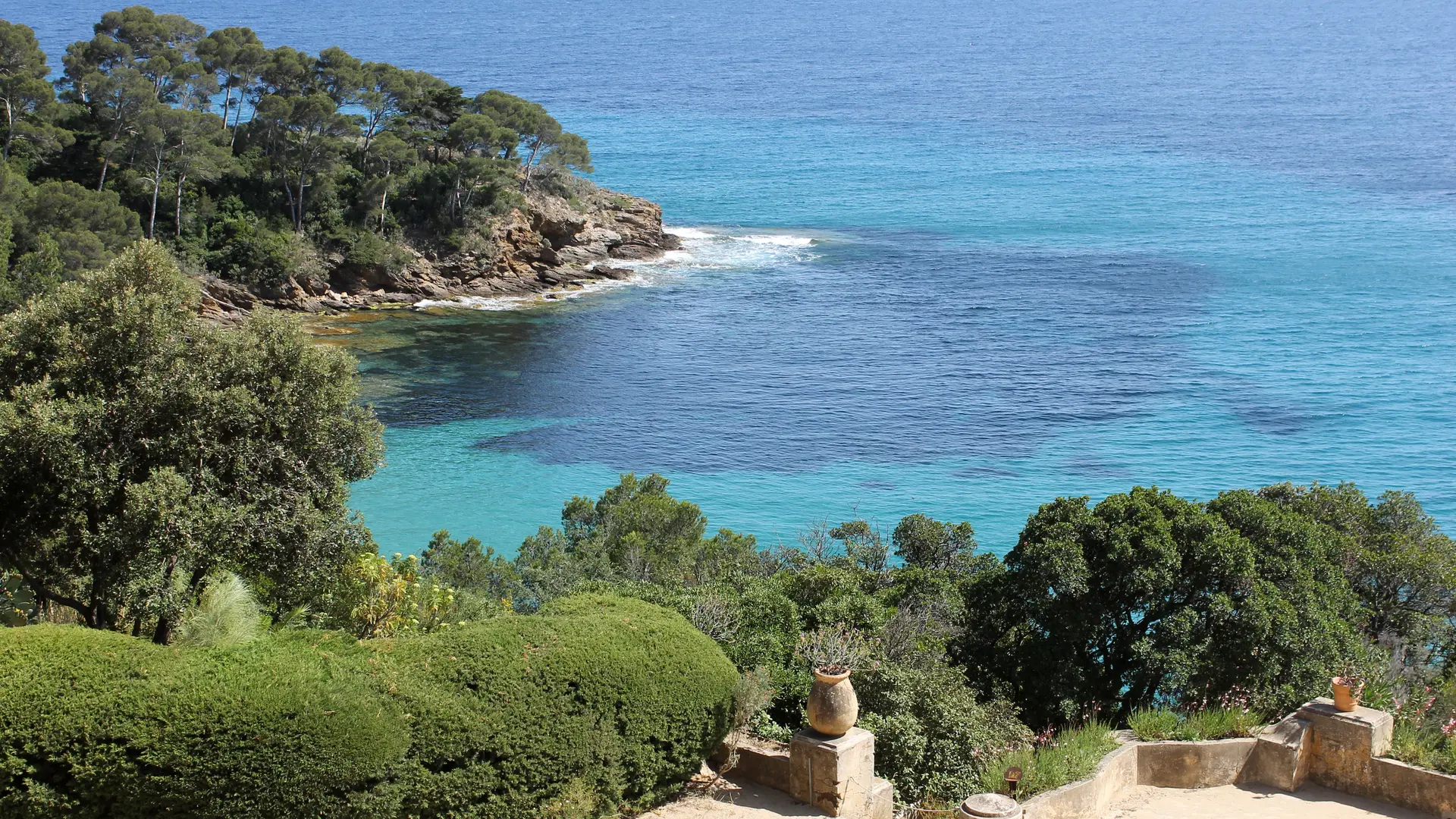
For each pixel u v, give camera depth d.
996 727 17.98
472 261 111.06
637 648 13.78
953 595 27.80
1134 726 17.72
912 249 139.38
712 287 118.94
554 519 60.69
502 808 12.42
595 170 196.62
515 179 118.56
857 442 75.06
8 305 69.94
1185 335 102.38
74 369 17.89
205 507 17.39
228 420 18.14
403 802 11.82
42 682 10.62
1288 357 95.19
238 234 98.56
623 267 124.44
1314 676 21.28
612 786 13.27
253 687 11.15
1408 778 15.59
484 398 82.88
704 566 34.03
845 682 14.27
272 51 114.38
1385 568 25.86
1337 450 73.06
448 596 19.02
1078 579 22.56
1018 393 86.06
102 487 17.08
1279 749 16.36
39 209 82.06
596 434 75.88
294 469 18.73
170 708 10.78
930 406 82.88
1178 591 23.05
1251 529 23.81
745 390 86.69
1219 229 150.12
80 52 108.00
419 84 124.69
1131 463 70.81
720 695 14.38
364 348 93.50
